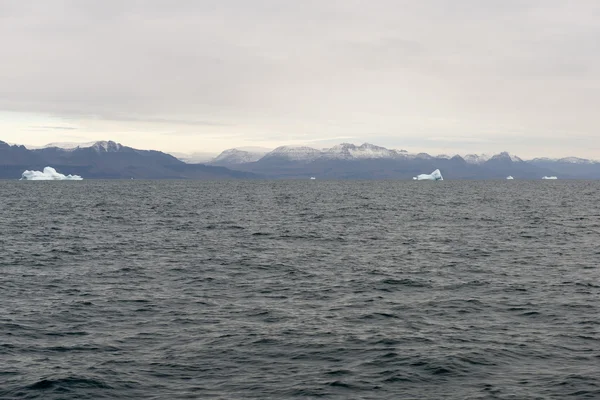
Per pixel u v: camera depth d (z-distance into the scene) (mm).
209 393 20891
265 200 155750
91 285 39500
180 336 27656
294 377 22406
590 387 21359
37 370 23078
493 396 20672
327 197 175625
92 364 23781
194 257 52156
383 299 35656
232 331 28438
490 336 27719
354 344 26344
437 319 30922
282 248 58625
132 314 31812
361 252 56000
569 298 35656
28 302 34312
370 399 20453
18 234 68812
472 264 48781
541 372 22922
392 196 183250
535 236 69562
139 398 20562
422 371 23000
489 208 122312
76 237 66688
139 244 61000
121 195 185875
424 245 61406
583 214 105000
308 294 37062
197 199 160625
